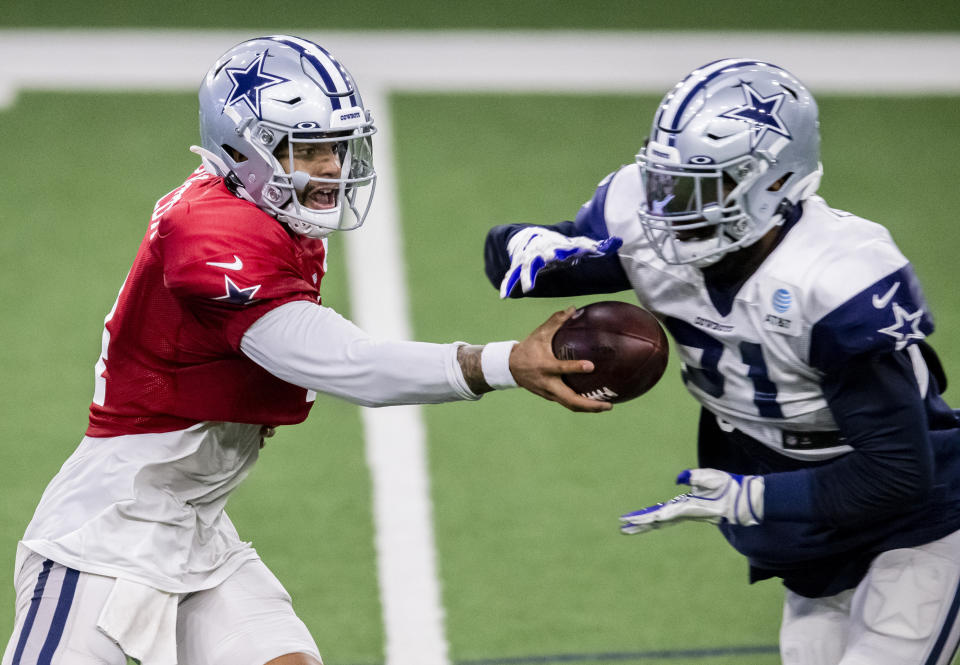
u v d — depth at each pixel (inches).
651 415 698.8
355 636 534.0
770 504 366.0
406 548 591.2
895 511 366.3
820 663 410.0
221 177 390.9
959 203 890.7
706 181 354.6
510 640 533.6
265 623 405.7
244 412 393.4
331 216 381.1
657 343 369.4
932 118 991.0
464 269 808.9
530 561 585.6
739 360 378.6
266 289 359.6
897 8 1152.8
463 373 351.3
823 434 384.8
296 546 589.9
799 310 357.4
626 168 410.0
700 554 595.2
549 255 384.2
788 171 358.6
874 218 868.6
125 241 825.5
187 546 401.4
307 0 1140.5
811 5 1156.5
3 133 930.7
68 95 979.3
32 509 605.3
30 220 840.9
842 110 995.9
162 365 385.4
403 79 1020.5
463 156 934.4
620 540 601.9
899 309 349.7
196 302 366.0
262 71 375.9
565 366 350.6
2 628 535.2
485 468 650.8
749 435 398.0
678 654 526.9
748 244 358.9
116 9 1109.1
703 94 358.3
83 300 768.9
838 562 400.5
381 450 661.9
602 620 547.8
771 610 556.7
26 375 705.0
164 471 394.9
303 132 370.9
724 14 1136.8
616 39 1090.1
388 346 352.8
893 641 382.0
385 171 911.0
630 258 396.2
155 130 947.3
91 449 400.8
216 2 1129.4
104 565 382.0
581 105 999.0
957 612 385.4
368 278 792.9
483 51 1066.7
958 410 406.9
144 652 382.3
